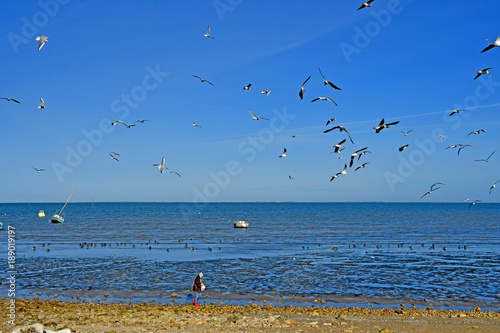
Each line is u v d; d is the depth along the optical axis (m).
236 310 24.98
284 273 39.00
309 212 195.25
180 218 136.88
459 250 56.25
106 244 61.22
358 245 61.97
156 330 20.03
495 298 29.89
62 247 58.41
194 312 23.95
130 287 33.06
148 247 58.59
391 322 22.50
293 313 24.31
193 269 40.97
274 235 77.88
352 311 25.22
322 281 35.47
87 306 25.31
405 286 33.69
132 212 189.88
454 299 29.56
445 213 187.50
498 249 57.56
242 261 46.03
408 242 66.38
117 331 19.69
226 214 170.38
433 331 20.97
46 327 19.47
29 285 33.56
